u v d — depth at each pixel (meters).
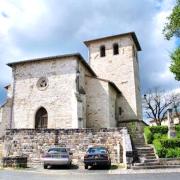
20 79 29.81
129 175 14.34
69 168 18.67
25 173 15.53
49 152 18.67
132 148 20.00
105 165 18.39
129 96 38.06
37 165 20.56
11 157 19.12
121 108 37.78
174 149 20.45
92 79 32.12
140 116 39.84
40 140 21.80
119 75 39.25
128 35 39.97
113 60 40.03
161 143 21.30
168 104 58.41
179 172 15.20
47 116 27.95
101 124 30.78
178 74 26.31
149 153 20.48
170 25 25.16
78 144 21.41
